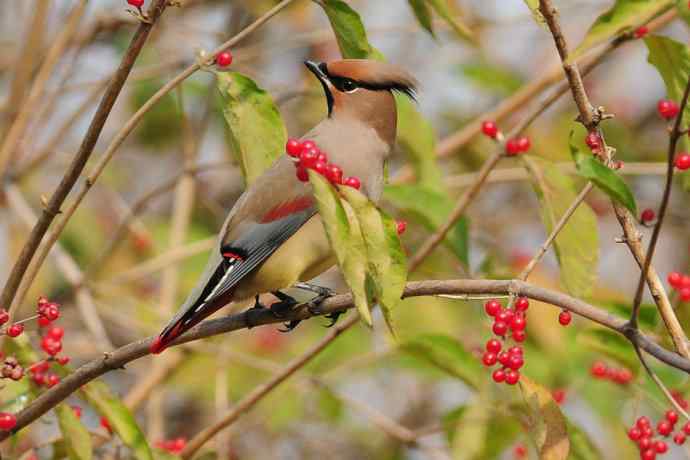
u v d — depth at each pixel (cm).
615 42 746
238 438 1281
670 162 607
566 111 1419
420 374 1294
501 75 1388
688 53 729
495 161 903
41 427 1020
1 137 1119
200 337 772
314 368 1269
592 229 838
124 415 789
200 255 1398
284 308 768
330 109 880
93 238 1382
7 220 1258
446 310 1258
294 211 788
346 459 1360
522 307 685
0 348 781
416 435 1048
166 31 1266
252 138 786
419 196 986
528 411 701
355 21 830
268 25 1454
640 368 912
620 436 1109
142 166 1498
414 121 1030
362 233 625
